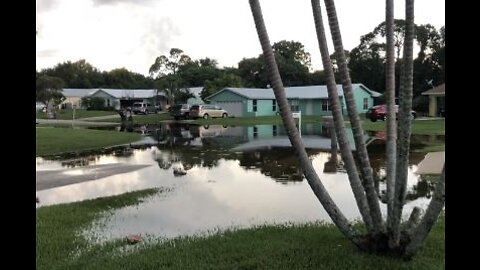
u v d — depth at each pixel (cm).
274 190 1062
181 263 554
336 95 562
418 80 5134
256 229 707
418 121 3588
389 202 550
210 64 7856
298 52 7038
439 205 496
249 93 4900
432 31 5047
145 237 705
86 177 1286
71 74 8712
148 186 1141
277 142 2252
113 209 898
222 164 1516
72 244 665
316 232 675
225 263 551
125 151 1938
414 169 1314
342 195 998
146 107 5544
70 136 2427
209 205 924
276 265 530
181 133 2906
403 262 529
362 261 528
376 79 5644
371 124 3334
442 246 587
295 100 4934
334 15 549
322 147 1970
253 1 548
